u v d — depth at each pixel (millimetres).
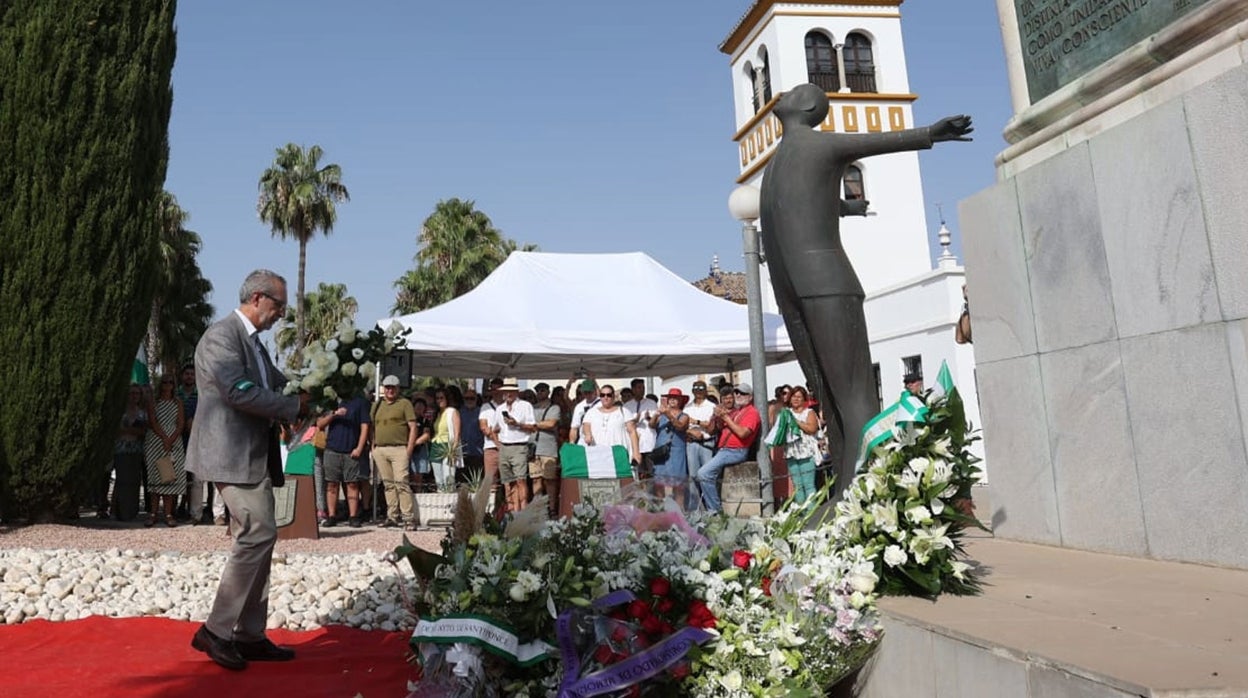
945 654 2652
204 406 4027
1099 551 4168
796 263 4504
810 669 3016
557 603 2879
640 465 10734
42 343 8609
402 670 3932
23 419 8523
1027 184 4684
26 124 8617
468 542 3111
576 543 3100
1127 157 4035
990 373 4977
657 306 12688
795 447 8820
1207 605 2879
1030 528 4652
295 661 4141
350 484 10375
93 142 8891
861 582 3107
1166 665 2068
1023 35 5180
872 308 22047
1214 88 3605
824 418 4656
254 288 4262
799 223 4531
